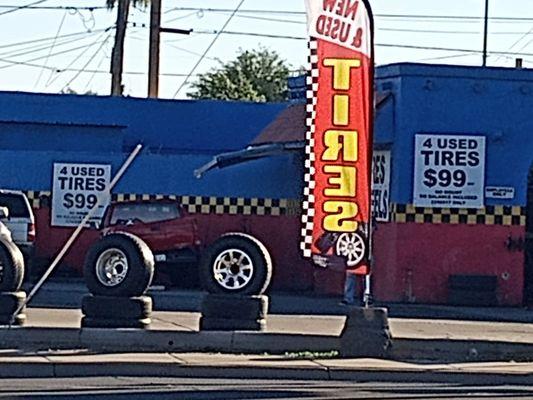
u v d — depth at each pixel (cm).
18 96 3378
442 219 2634
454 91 2634
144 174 2955
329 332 1980
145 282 1872
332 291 2838
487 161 2639
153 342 1817
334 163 1777
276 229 2933
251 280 1877
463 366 1738
